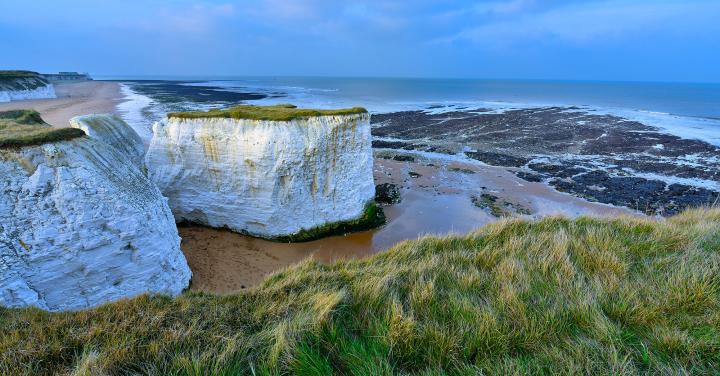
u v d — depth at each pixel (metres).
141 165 16.88
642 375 3.41
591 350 3.71
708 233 6.83
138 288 9.83
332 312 4.64
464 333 4.14
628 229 7.54
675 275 5.02
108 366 3.90
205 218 16.81
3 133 9.34
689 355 3.56
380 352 3.96
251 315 4.98
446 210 19.72
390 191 22.12
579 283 5.09
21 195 8.41
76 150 9.62
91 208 9.06
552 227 8.18
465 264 6.47
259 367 3.84
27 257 8.21
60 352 4.34
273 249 15.66
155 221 10.56
